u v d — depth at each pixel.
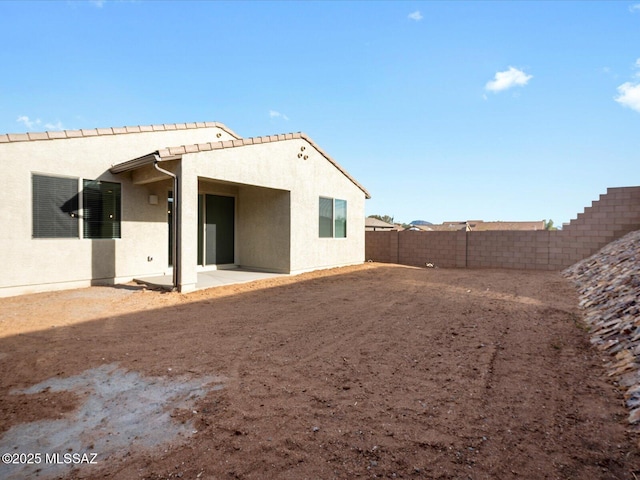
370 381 3.69
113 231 10.09
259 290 9.41
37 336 5.34
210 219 12.71
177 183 8.83
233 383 3.67
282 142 11.59
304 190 12.55
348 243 15.14
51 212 8.85
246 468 2.30
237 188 13.50
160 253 11.15
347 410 3.07
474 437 2.62
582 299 7.41
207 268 12.56
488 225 45.66
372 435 2.67
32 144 8.48
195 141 12.86
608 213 12.71
